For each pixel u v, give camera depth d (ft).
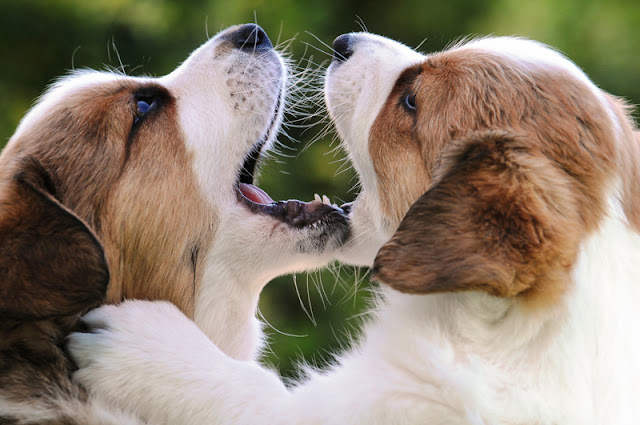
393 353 15.35
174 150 18.63
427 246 14.02
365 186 18.63
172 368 16.34
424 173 17.01
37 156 17.71
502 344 14.66
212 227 18.98
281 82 20.31
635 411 14.51
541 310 14.30
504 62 16.79
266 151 20.71
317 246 19.01
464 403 14.57
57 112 18.25
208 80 19.44
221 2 35.63
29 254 15.49
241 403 15.97
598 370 14.43
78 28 36.11
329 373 16.43
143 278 18.30
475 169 14.67
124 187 18.06
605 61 36.68
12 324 16.02
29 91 36.42
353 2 36.81
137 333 16.75
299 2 36.22
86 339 16.53
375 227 18.42
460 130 16.40
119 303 17.89
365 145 18.42
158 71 35.01
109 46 35.65
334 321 33.04
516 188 14.26
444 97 17.01
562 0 36.99
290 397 15.99
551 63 16.65
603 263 14.64
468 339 14.88
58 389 16.28
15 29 36.22
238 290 19.29
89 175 17.80
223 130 19.20
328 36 36.09
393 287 13.94
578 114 15.69
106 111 18.24
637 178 15.99
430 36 36.70
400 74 17.97
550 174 14.65
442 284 13.74
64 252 15.53
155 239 18.33
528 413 14.42
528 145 15.15
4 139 35.83
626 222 15.21
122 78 19.02
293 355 32.50
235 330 19.45
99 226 17.79
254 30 20.27
